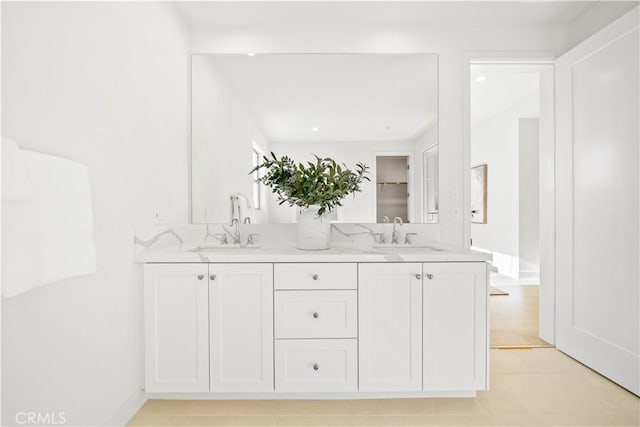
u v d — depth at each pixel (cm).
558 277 247
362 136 243
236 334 177
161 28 199
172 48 214
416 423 163
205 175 240
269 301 177
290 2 218
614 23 196
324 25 242
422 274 177
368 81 243
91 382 138
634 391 187
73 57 127
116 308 155
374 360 177
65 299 124
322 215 206
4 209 93
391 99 243
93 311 139
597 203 211
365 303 177
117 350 156
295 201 211
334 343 177
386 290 177
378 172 244
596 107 211
